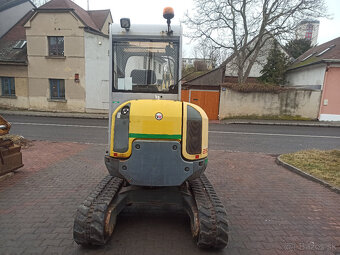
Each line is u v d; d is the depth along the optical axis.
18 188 4.58
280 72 24.12
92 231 2.63
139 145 2.66
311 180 5.54
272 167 6.56
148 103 2.76
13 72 18.67
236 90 17.27
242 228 3.40
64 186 4.74
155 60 3.90
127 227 3.35
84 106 18.55
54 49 18.34
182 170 2.69
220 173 5.93
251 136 11.46
